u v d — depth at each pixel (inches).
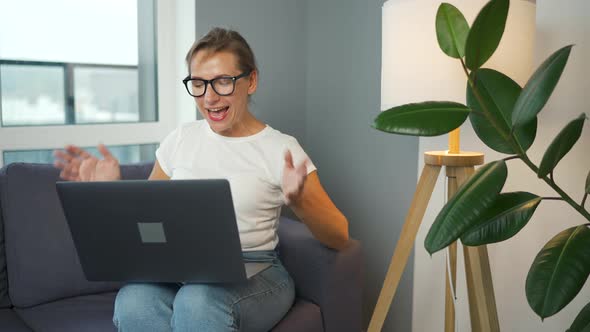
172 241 57.9
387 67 65.3
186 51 98.0
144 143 99.8
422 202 66.8
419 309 89.9
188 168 73.0
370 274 100.2
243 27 99.3
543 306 49.3
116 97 97.6
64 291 77.2
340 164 103.6
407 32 62.6
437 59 61.3
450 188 66.8
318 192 69.5
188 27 96.8
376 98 95.3
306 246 75.1
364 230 100.5
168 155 75.9
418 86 62.5
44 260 76.4
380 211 97.2
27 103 90.2
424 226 87.0
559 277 49.8
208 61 67.6
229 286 62.7
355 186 101.3
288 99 106.3
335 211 70.1
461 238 53.3
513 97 57.8
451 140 66.7
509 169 74.8
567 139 50.4
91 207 58.2
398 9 63.1
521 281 74.8
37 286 75.8
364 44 96.5
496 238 52.9
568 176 69.0
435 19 60.1
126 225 58.2
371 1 94.4
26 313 74.4
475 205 50.7
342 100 101.7
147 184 55.5
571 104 67.6
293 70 106.2
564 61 49.1
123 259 61.0
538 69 50.9
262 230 71.9
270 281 67.9
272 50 103.0
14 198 76.9
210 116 69.1
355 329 77.4
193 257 58.6
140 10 98.3
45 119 91.9
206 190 54.2
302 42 106.8
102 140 95.3
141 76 99.6
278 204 73.2
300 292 75.9
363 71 97.1
